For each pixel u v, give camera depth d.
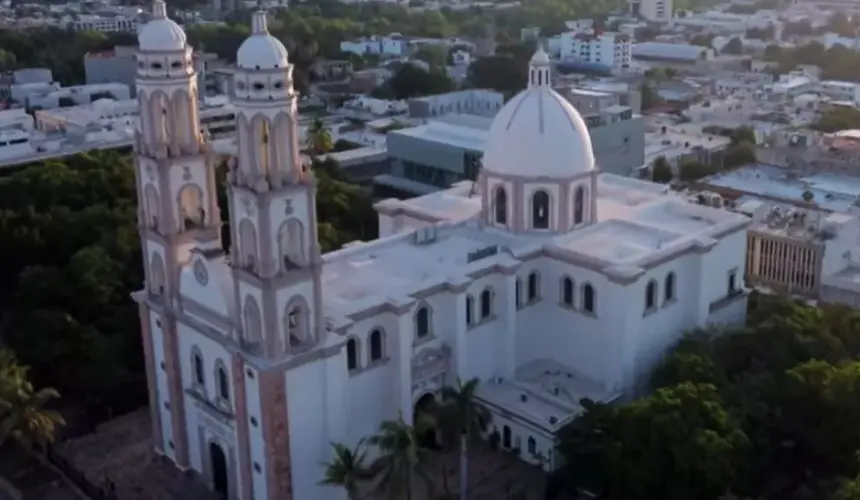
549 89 100.69
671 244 97.25
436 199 114.31
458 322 89.31
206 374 85.38
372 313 83.50
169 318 87.19
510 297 93.31
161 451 94.06
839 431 85.25
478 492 85.94
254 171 73.38
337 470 74.38
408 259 94.94
